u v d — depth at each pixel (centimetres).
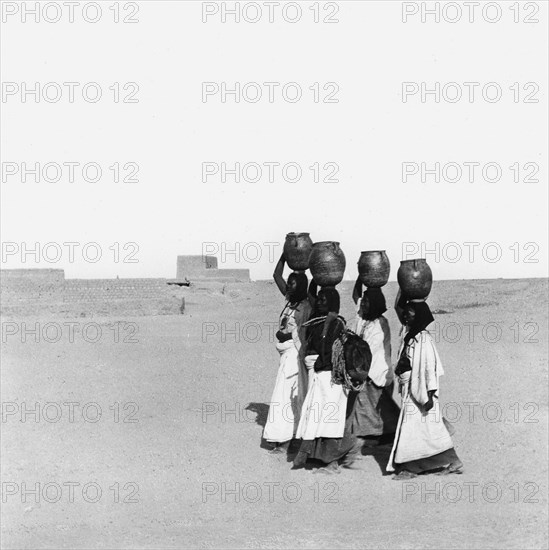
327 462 1133
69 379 1755
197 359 2028
